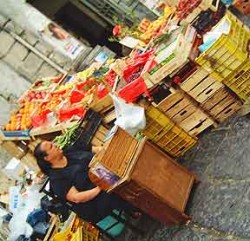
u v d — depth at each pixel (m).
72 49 12.80
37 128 8.78
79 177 6.55
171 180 6.25
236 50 6.22
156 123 6.94
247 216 5.46
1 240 9.98
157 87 6.69
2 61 13.00
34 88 10.28
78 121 7.79
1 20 13.01
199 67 6.43
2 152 12.48
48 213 8.59
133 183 6.06
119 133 6.21
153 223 6.71
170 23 7.42
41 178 9.14
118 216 6.79
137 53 7.46
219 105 6.73
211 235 5.75
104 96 7.36
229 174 6.10
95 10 12.80
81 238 7.05
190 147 7.09
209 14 6.79
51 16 15.03
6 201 10.32
